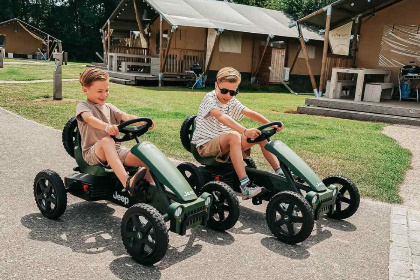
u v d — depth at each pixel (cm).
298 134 805
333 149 687
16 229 339
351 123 1009
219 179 411
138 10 2039
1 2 4450
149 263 293
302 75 2292
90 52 4616
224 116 389
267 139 393
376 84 1224
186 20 1727
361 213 430
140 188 325
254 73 2122
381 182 522
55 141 646
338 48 1406
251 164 448
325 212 371
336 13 1303
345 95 1369
